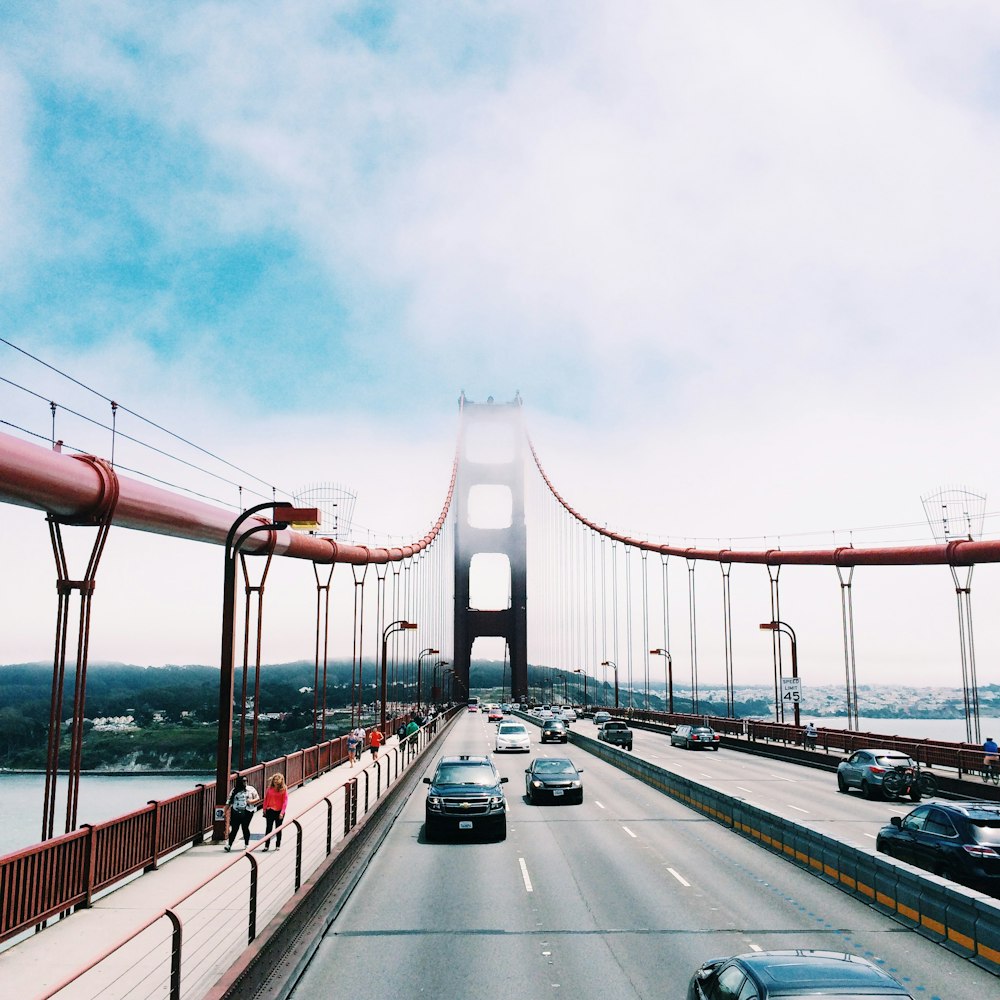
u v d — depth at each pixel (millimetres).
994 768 33125
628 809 29203
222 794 21250
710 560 83875
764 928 14133
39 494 18609
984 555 47344
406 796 32938
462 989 11430
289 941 12727
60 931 13734
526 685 179750
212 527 28344
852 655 58375
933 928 13500
